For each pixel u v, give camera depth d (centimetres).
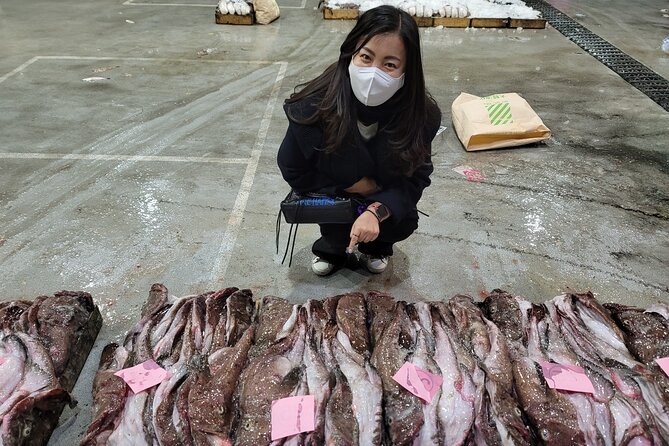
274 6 882
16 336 229
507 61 720
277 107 563
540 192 422
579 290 324
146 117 535
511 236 371
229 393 204
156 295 255
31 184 418
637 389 210
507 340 230
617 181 439
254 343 228
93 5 1000
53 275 325
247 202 401
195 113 547
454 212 395
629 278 334
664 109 577
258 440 186
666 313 249
